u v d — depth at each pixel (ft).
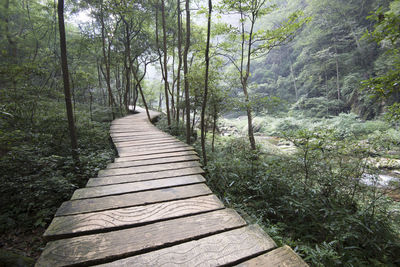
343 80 59.57
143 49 40.04
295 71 87.20
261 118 67.77
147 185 7.24
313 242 8.03
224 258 3.51
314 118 59.26
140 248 3.82
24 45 19.03
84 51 37.58
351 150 10.61
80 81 24.95
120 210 5.28
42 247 7.00
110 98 38.11
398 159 17.03
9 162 9.23
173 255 3.59
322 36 65.62
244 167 11.99
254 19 20.02
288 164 11.64
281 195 10.01
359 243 7.84
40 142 12.74
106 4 25.22
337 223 7.96
